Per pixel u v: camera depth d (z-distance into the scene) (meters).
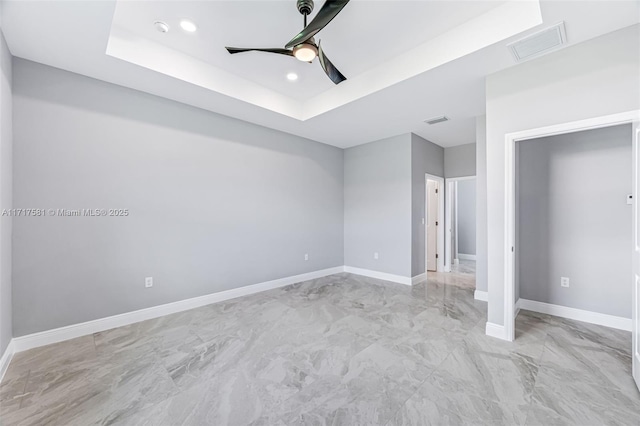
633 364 1.99
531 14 2.09
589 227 3.08
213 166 3.83
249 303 3.77
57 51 2.41
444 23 2.46
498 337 2.68
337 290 4.43
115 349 2.48
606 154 2.98
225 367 2.19
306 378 2.04
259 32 2.60
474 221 7.73
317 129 4.62
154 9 2.30
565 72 2.33
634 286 1.98
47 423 1.61
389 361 2.27
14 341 2.41
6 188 2.28
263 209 4.44
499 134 2.68
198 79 3.06
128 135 3.10
